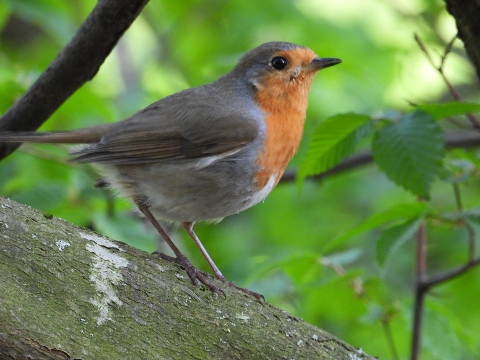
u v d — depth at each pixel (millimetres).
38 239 7184
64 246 7277
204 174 9773
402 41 17281
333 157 10195
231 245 16391
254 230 17094
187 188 9797
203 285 7871
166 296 7531
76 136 10000
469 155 10492
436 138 9281
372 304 11336
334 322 14281
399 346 13492
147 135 9875
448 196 16422
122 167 9859
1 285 6844
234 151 9883
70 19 15312
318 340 8023
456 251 15523
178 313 7512
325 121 9844
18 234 7125
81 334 7023
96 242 7523
